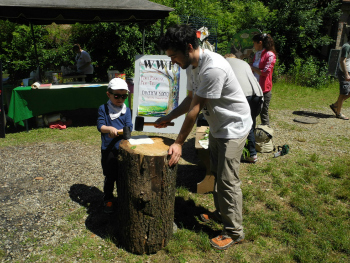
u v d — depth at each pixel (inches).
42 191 144.9
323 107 333.7
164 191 97.7
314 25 497.0
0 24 364.5
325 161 183.2
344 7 497.4
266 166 175.2
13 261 99.3
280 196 142.6
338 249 107.2
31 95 231.5
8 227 116.7
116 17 230.8
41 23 287.3
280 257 102.0
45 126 251.4
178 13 466.6
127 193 97.7
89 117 286.4
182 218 123.6
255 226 119.2
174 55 86.5
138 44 414.9
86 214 126.2
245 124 96.6
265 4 564.1
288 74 486.3
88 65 317.7
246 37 273.0
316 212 127.6
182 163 180.4
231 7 574.6
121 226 104.4
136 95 193.6
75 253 103.2
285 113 304.3
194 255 103.5
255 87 158.7
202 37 286.4
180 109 108.3
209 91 87.2
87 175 162.4
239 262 100.5
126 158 95.4
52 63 392.2
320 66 509.7
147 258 101.7
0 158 183.5
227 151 95.6
